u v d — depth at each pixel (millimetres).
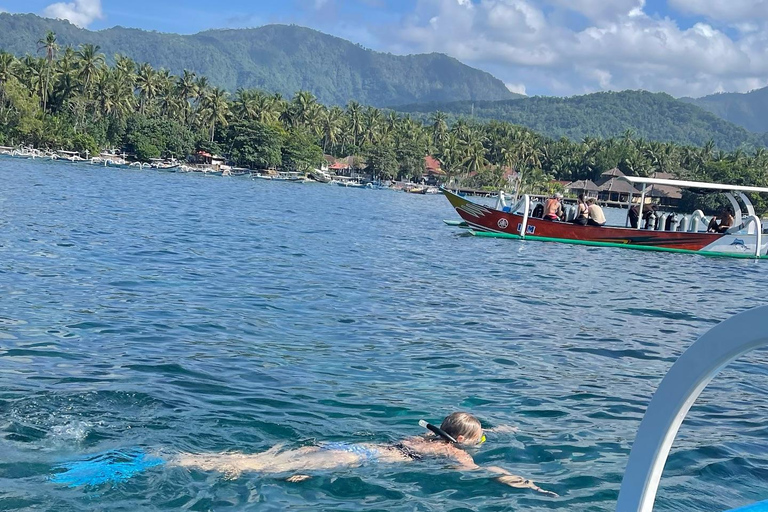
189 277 13844
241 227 26688
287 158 126250
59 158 98812
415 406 6676
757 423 6715
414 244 25266
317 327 10141
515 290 15320
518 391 7430
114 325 9359
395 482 4852
